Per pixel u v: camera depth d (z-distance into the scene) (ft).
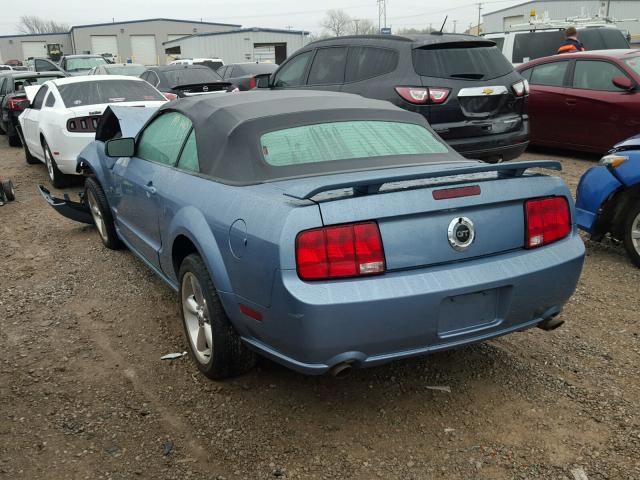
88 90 28.86
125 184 15.61
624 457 9.03
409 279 8.80
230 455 9.33
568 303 14.61
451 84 22.00
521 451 9.25
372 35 24.31
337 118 12.14
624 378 11.19
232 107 12.17
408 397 10.74
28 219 24.30
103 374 11.84
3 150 44.55
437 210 9.00
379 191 8.87
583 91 30.07
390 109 13.00
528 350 12.32
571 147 31.27
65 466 9.14
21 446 9.62
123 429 10.03
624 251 18.17
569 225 10.32
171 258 12.36
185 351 12.68
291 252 8.52
